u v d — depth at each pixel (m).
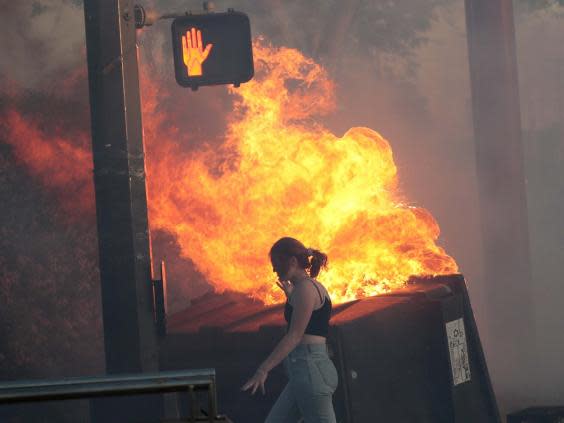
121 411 17.75
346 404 17.48
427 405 18.97
